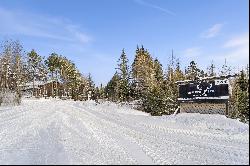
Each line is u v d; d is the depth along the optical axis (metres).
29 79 105.25
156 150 11.10
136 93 69.81
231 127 16.42
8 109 36.19
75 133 15.52
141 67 69.31
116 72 85.06
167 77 66.31
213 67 86.88
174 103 39.47
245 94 24.73
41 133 15.63
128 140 13.38
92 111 31.06
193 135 14.64
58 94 113.81
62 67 112.56
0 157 10.20
